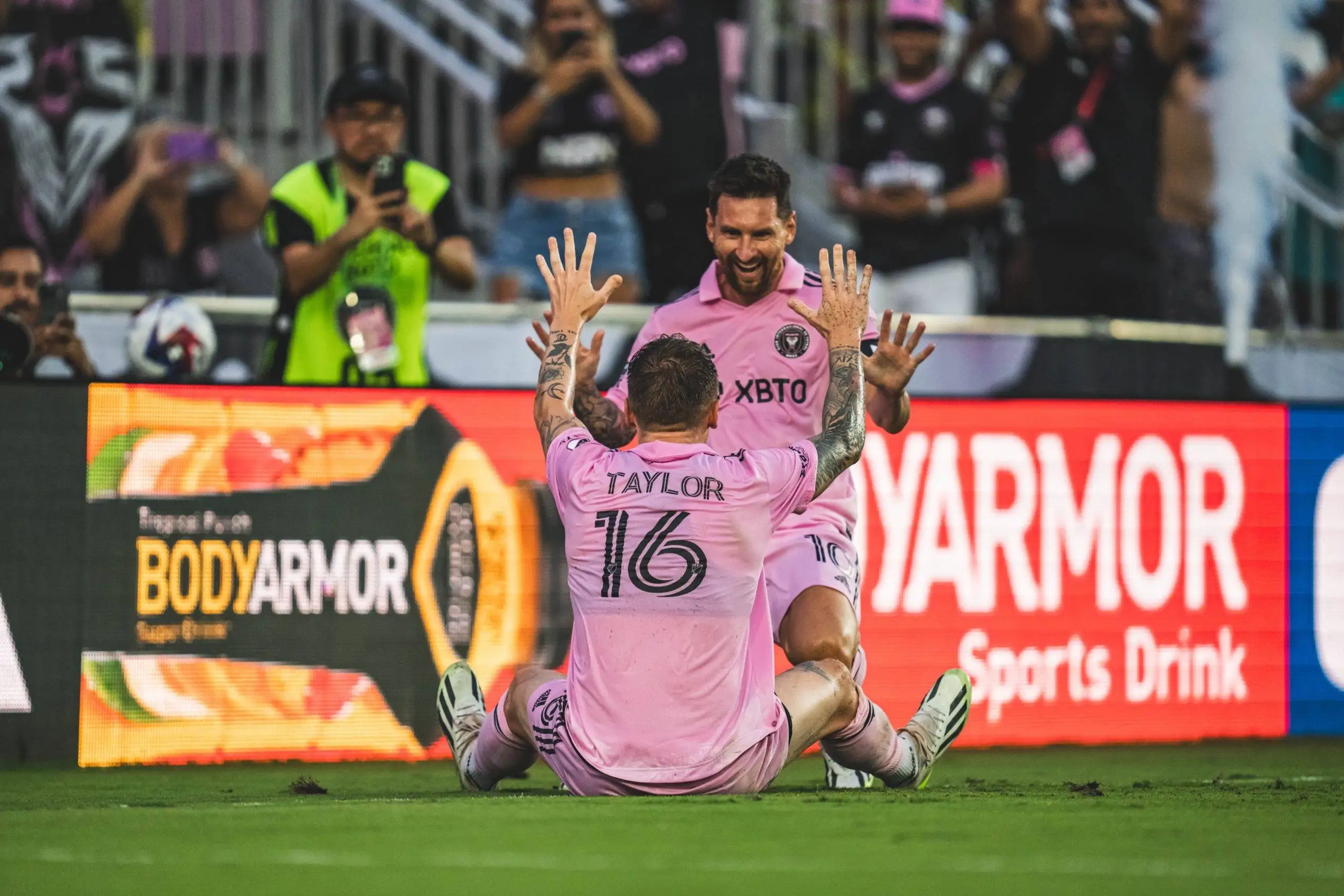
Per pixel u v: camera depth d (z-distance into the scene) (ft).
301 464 70.85
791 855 38.50
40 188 97.50
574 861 37.63
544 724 51.08
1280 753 75.10
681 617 49.55
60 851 39.58
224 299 90.58
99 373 90.63
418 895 33.32
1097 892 33.96
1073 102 101.50
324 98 108.27
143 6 103.86
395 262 82.02
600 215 98.94
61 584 68.49
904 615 74.90
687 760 49.83
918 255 100.78
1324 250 117.70
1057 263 101.91
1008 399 76.64
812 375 59.26
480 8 115.55
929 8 99.91
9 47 97.35
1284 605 79.82
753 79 113.80
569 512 50.85
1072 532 77.20
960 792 53.31
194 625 69.62
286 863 37.52
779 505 50.47
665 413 50.83
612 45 100.48
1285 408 80.07
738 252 57.36
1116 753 74.79
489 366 93.66
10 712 67.97
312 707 70.64
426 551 71.92
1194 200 109.81
